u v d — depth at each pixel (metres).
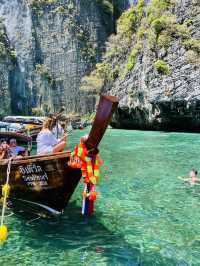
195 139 31.89
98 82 75.69
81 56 88.50
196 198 11.72
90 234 8.62
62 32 89.44
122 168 16.91
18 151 12.38
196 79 41.31
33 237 8.44
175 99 42.03
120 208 10.61
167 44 44.50
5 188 8.84
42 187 9.19
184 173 15.66
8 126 31.08
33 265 7.09
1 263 7.16
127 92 50.75
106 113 7.87
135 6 59.12
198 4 44.38
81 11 91.00
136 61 49.88
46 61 89.12
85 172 8.37
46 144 10.13
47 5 90.50
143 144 27.94
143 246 7.96
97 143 8.22
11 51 88.81
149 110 45.72
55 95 87.94
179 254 7.58
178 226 9.16
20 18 91.19
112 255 7.52
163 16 45.66
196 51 42.69
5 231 7.45
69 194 9.18
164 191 12.59
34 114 86.31
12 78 87.44
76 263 7.17
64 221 9.47
